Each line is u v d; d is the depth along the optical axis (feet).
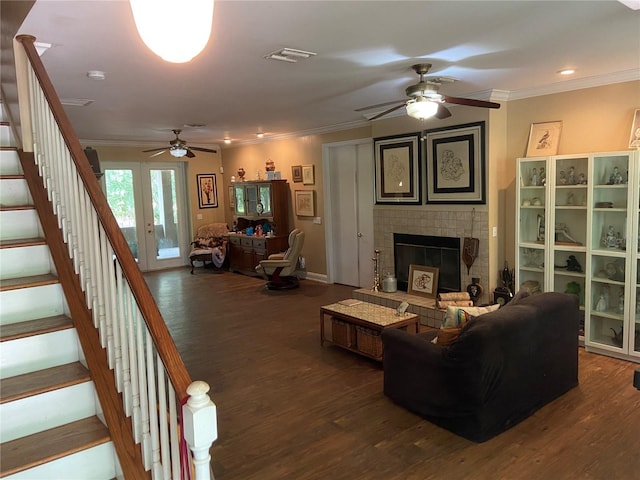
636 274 13.37
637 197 13.09
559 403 11.30
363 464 9.11
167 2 5.03
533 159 15.34
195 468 4.73
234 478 8.75
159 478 5.80
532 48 11.11
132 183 30.89
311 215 26.35
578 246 14.74
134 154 30.17
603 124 14.66
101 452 6.58
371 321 13.69
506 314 10.02
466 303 16.30
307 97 16.14
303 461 9.26
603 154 13.66
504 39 10.30
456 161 17.83
